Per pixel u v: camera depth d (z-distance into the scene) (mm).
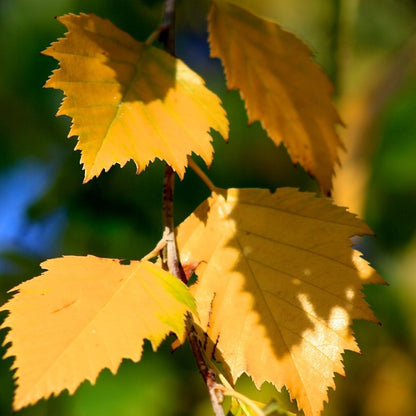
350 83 779
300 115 476
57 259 408
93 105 416
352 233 436
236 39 475
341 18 603
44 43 790
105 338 388
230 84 469
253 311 424
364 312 424
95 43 428
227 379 415
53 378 378
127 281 404
